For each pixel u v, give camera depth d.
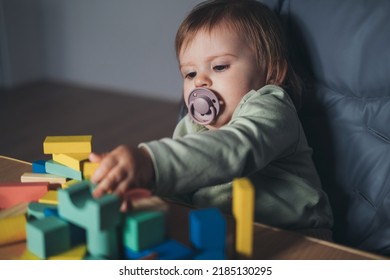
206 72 1.14
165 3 3.70
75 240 0.71
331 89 1.20
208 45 1.13
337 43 1.14
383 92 1.11
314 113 1.22
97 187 0.72
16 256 0.73
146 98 3.95
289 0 1.23
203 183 0.83
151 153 0.78
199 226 0.66
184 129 1.28
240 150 0.86
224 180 0.85
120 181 0.74
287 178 1.09
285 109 1.03
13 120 3.40
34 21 4.30
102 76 4.18
